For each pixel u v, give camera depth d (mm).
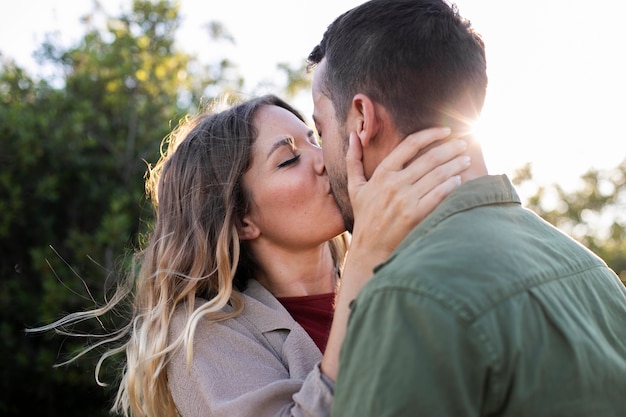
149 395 1956
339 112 1536
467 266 1142
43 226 6219
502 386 1062
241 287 2176
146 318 2037
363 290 1183
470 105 1430
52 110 6582
